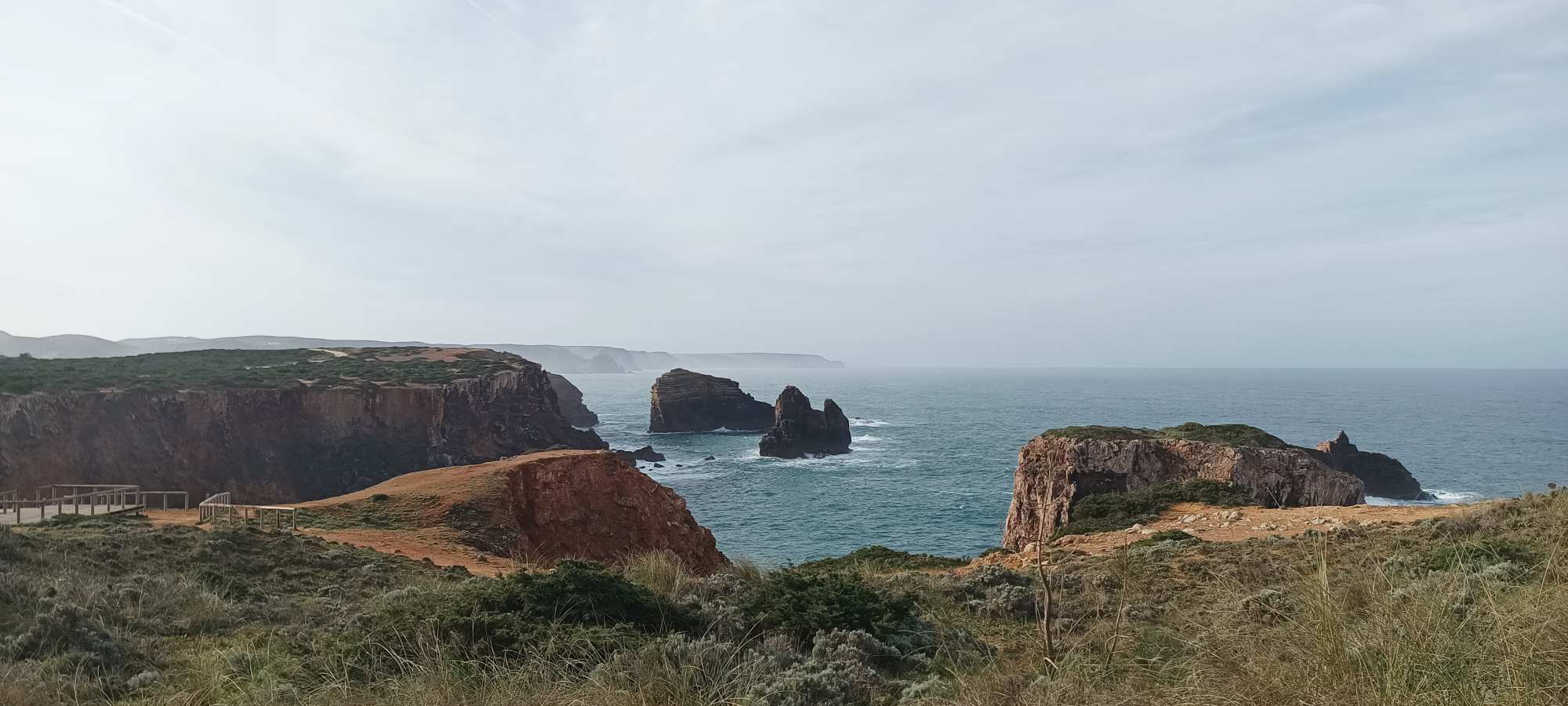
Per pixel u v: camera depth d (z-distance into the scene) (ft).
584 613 29.71
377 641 26.58
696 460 321.32
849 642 29.53
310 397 222.69
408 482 108.17
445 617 28.02
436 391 245.86
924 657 29.50
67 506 100.22
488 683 22.06
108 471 179.73
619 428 484.74
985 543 167.73
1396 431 386.32
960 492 232.32
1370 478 206.59
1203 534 83.35
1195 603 26.91
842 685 23.91
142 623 35.78
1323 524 77.97
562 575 31.81
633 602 31.81
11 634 31.37
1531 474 240.53
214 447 198.80
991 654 27.27
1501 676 13.74
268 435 210.18
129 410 189.26
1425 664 14.24
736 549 161.99
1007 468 285.02
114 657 29.78
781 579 36.81
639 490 111.04
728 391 458.91
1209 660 16.57
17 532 57.36
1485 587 16.75
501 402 288.92
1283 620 18.35
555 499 103.76
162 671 29.19
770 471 287.48
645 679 22.06
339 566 58.18
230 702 22.89
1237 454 126.31
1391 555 35.24
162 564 50.85
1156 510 112.37
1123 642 22.58
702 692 21.68
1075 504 132.98
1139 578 43.39
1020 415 538.47
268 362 280.10
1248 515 93.71
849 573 46.96
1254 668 15.12
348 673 24.66
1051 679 18.34
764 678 24.11
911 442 379.55
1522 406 583.17
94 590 39.06
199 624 37.14
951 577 51.19
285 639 31.14
